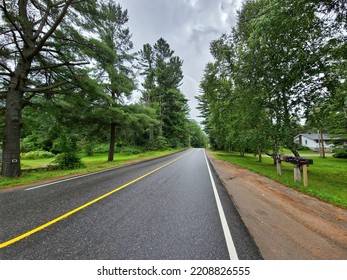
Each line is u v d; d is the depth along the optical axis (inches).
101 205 173.9
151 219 141.1
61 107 504.7
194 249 100.8
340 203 197.5
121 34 703.1
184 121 2133.4
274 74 374.9
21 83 371.9
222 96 651.5
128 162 640.4
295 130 450.0
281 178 339.3
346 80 343.6
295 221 144.6
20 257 94.0
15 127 362.9
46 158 1107.9
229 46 537.3
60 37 401.4
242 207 175.5
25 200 191.0
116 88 666.8
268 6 288.5
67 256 94.5
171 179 311.3
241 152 1095.0
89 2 388.5
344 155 1043.9
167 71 1518.2
